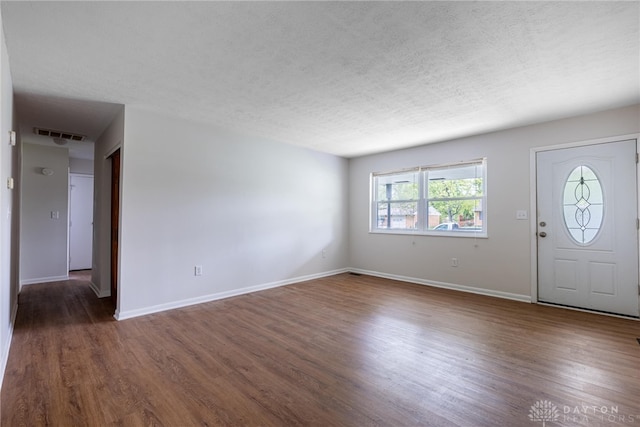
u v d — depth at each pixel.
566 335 2.93
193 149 3.94
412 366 2.35
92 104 3.35
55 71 2.57
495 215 4.33
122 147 3.40
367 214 5.93
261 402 1.91
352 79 2.73
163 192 3.69
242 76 2.68
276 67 2.52
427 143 5.00
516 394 1.98
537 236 3.99
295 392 2.02
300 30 2.02
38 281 5.19
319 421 1.74
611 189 3.49
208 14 1.85
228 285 4.30
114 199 4.20
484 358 2.47
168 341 2.80
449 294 4.45
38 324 3.22
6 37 2.07
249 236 4.55
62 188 5.38
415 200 5.30
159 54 2.32
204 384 2.11
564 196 3.80
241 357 2.50
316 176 5.58
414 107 3.40
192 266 3.93
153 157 3.61
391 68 2.53
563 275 3.81
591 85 2.84
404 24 1.95
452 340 2.83
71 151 5.66
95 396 1.96
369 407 1.86
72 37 2.08
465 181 4.70
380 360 2.45
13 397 1.94
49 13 1.83
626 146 3.40
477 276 4.50
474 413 1.79
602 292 3.56
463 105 3.34
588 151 3.63
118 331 3.03
